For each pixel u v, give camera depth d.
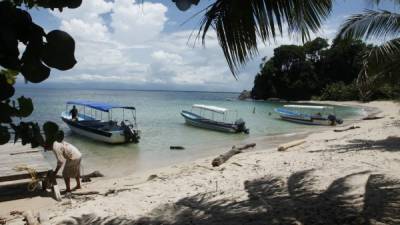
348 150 12.82
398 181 7.54
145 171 12.93
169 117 38.09
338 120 31.88
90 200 8.36
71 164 9.43
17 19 1.29
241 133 25.72
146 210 6.99
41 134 1.53
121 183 10.58
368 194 6.64
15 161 11.43
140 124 31.09
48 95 113.62
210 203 7.03
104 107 22.41
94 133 21.03
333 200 6.47
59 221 6.72
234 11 4.26
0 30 1.26
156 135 24.50
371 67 11.14
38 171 10.03
